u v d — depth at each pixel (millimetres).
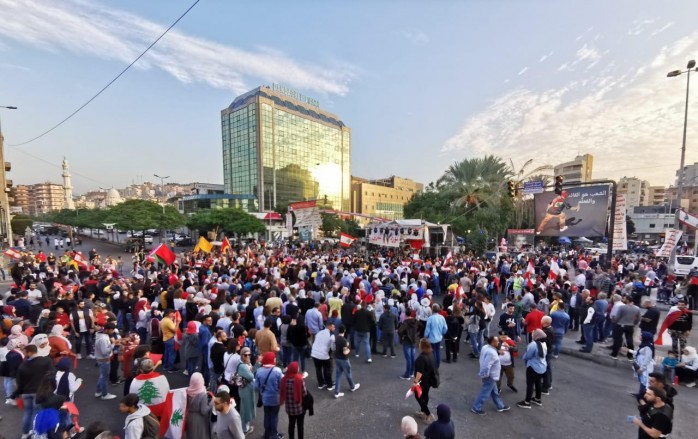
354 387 7246
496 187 32531
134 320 9664
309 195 100688
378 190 121062
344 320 9484
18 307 9070
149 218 34906
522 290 12875
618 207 16859
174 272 15383
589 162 85562
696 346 9641
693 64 18531
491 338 6434
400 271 15383
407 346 7805
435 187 41812
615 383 7750
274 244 39656
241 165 90250
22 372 5207
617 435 5691
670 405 4355
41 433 4074
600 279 13648
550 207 21469
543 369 6512
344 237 23719
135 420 3916
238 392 5676
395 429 5859
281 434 5695
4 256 23250
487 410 6520
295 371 5242
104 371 6711
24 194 168875
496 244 32969
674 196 87812
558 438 5602
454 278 14516
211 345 6352
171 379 7508
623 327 8820
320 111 107875
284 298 10273
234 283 12047
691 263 19625
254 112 85938
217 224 43969
